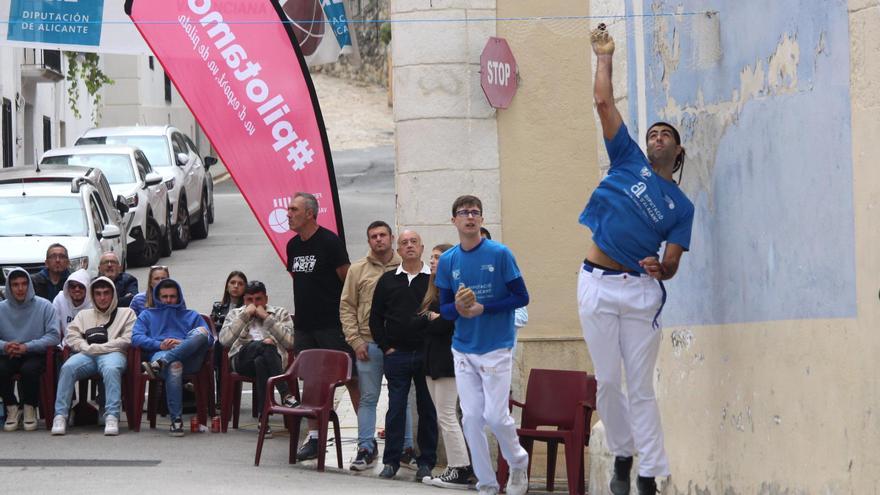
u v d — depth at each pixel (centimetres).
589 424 2005
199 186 5141
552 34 2408
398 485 1977
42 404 2562
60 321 2520
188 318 2477
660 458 1393
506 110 2412
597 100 1362
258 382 2444
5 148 5675
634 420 1395
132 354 2441
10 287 2439
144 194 4431
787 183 1298
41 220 3466
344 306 2152
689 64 1530
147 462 2106
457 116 2409
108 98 8094
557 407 2017
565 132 2416
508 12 2406
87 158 4522
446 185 2412
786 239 1302
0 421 2480
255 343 2453
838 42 1190
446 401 1977
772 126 1327
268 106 2317
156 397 2481
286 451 2311
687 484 1581
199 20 2269
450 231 2417
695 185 1541
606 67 1369
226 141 2319
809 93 1246
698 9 1497
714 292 1490
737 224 1420
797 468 1288
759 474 1375
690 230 1362
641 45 1673
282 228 2356
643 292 1359
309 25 2370
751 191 1384
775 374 1333
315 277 2219
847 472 1189
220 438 2402
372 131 9212
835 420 1211
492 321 1661
